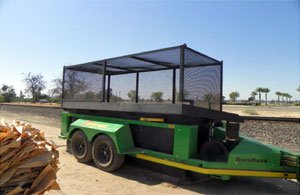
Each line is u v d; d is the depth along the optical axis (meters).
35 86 56.53
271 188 5.65
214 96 6.81
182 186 5.59
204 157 5.43
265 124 11.43
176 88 7.31
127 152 6.28
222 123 6.49
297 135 10.25
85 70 8.27
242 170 5.05
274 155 5.01
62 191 5.00
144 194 5.07
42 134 3.75
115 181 5.81
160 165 6.34
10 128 3.39
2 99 58.53
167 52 5.93
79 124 7.54
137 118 6.49
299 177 4.82
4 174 3.12
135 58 6.69
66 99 8.78
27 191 3.18
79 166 6.95
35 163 3.26
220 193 5.27
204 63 6.39
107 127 6.71
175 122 5.75
